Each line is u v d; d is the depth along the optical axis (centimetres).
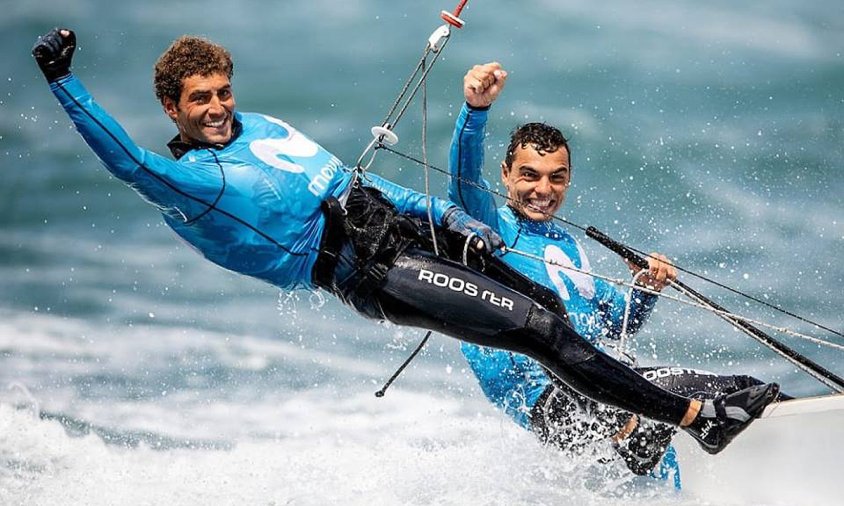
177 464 1952
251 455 2027
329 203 1505
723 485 1719
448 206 1602
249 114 1569
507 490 1700
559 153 1844
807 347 2727
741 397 1533
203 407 2400
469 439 2191
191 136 1523
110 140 1370
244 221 1473
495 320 1473
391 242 1505
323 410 2389
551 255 1828
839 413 1573
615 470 1741
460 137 1730
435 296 1479
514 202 1852
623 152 3828
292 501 1681
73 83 1359
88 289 3067
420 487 1731
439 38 1566
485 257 1572
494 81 1691
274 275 1512
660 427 1688
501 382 1802
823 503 1589
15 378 2516
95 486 1803
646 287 1852
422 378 2586
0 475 1836
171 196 1427
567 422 1734
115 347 2717
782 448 1641
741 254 3209
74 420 2297
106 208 3603
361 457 1950
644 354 2688
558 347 1477
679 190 3628
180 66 1505
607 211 3494
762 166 3741
